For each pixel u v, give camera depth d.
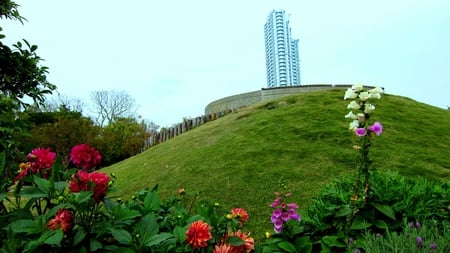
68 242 1.44
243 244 1.68
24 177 1.65
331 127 7.45
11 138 1.98
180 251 1.55
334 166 5.67
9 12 2.39
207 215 1.86
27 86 2.54
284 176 5.39
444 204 2.63
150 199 1.96
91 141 15.88
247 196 4.86
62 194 1.46
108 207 1.58
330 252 2.37
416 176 5.24
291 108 9.08
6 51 2.40
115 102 34.56
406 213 2.48
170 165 6.81
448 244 1.87
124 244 1.51
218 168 6.01
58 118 16.30
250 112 9.77
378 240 2.06
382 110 8.80
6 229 1.44
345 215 2.56
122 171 7.80
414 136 7.21
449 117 9.10
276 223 2.48
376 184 2.67
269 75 57.06
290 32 56.75
